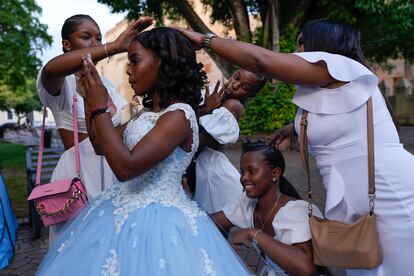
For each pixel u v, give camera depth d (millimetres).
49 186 2264
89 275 1615
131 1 13898
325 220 2012
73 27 2396
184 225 1726
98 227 1781
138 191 1820
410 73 29797
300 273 2039
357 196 1987
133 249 1632
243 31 13562
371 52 19609
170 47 1788
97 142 1706
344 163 2004
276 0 12672
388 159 1944
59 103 2438
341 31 2100
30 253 4531
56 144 11758
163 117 1717
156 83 1845
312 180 7598
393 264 1964
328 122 1987
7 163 11422
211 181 2799
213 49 1970
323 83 1960
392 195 1925
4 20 15609
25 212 6137
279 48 12859
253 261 3664
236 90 2740
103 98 1663
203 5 16375
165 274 1573
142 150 1629
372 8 12273
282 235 2186
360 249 1856
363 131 1966
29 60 17000
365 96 1937
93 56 2053
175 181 1847
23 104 38406
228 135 2658
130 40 2070
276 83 12898
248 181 2279
